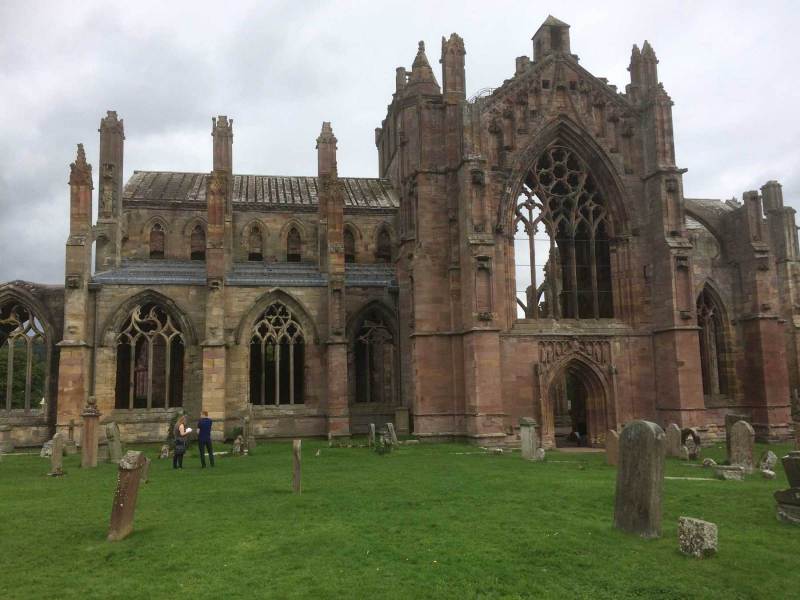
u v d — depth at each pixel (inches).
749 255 2110.0
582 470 1250.0
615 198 2044.8
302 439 2160.4
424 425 1870.1
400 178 2285.9
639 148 2060.8
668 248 1924.2
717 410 2079.2
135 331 2185.0
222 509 853.2
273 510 842.8
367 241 2790.4
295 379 2317.9
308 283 2276.1
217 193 2180.1
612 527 730.8
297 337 2285.9
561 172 2047.2
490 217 1881.2
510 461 1416.1
